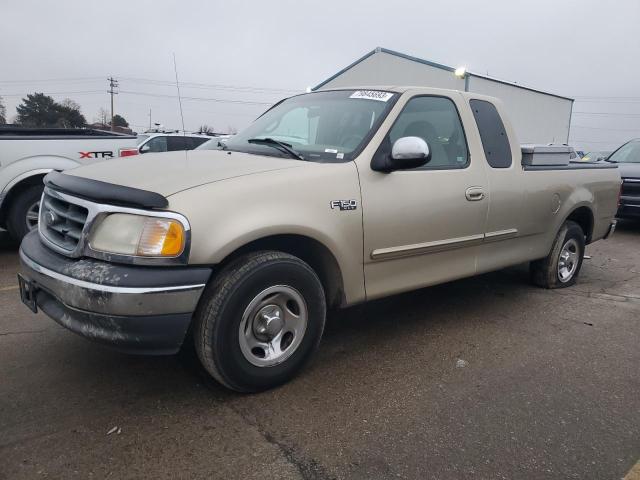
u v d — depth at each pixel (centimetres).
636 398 317
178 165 312
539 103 2775
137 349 258
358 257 330
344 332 406
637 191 930
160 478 229
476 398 308
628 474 244
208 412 281
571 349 388
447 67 2345
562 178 499
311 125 386
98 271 251
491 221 418
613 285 582
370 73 2720
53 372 320
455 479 236
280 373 304
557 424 284
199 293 261
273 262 286
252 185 283
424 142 329
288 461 244
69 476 228
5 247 676
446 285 546
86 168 322
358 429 271
